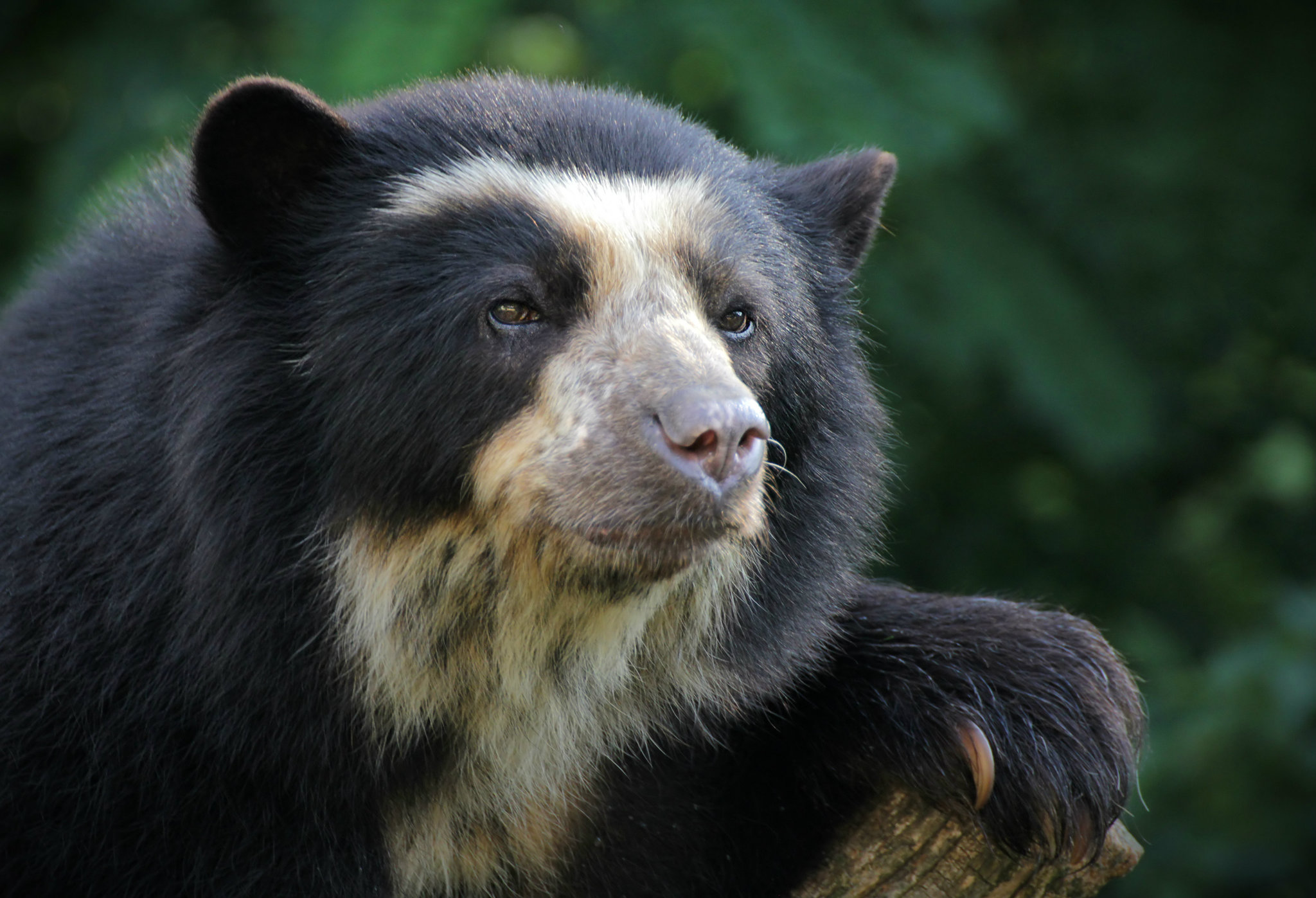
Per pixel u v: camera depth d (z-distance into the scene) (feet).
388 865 24.63
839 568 26.12
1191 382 54.90
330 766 23.65
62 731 23.07
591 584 23.38
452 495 23.02
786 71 40.65
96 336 24.99
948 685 25.79
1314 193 50.70
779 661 25.45
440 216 23.02
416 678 23.91
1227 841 46.06
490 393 22.62
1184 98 50.49
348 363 22.76
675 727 26.25
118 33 46.06
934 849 25.16
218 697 22.76
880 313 45.09
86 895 23.04
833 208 27.68
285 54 43.29
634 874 26.76
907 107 41.34
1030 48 53.21
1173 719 47.52
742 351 23.94
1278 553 58.34
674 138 25.07
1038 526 57.77
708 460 21.11
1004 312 45.91
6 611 23.47
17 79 51.08
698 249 23.29
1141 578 57.00
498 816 25.49
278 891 23.44
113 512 23.30
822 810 26.08
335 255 23.34
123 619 23.06
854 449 26.55
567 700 25.02
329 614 23.16
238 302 23.41
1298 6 51.19
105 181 41.19
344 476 22.90
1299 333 55.47
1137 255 49.83
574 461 21.99
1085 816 25.03
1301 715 44.21
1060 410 45.57
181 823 23.13
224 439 22.82
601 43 44.04
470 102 24.82
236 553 22.72
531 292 22.68
